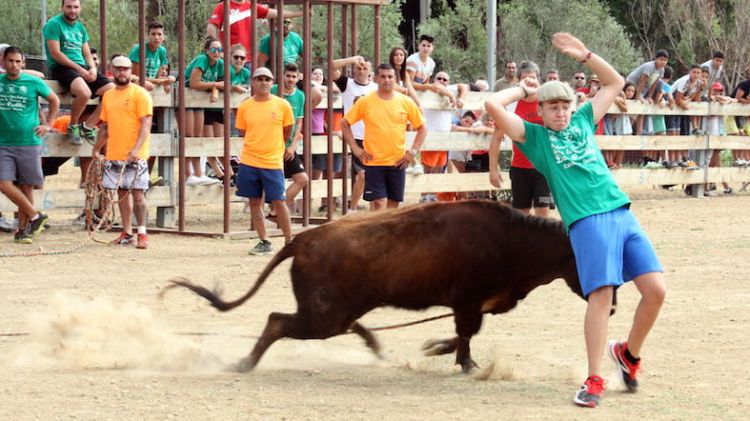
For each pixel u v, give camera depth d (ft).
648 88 112.98
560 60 176.14
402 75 86.17
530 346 44.09
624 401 35.04
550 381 38.04
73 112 76.23
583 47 36.32
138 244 71.67
